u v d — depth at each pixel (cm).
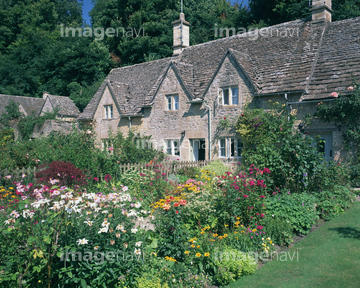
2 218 602
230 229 779
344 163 1232
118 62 4116
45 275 513
